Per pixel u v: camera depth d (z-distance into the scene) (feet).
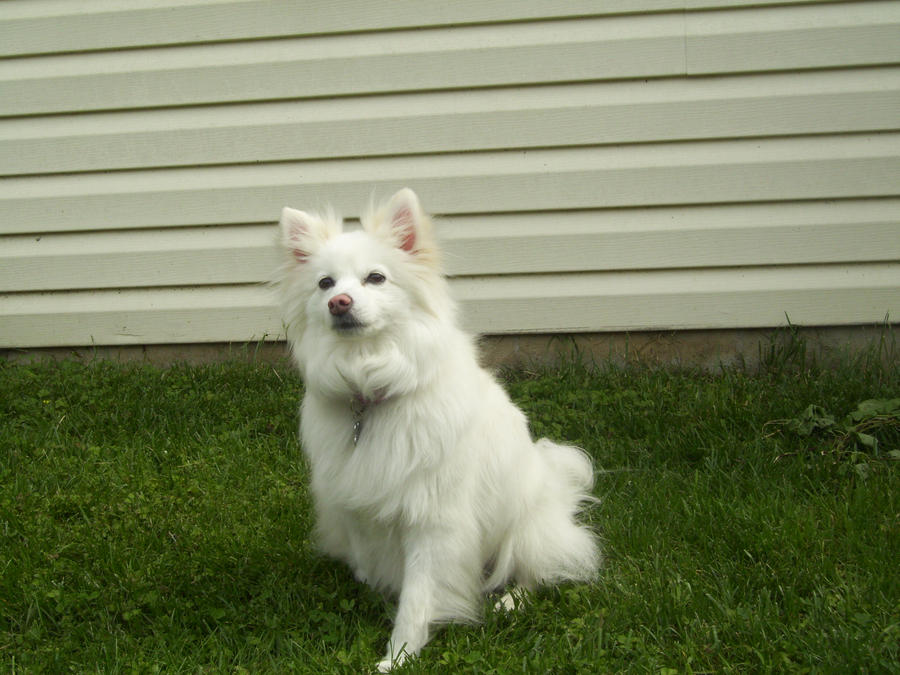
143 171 7.04
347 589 4.96
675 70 6.60
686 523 5.18
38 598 4.75
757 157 6.65
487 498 4.77
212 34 6.84
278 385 6.82
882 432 5.80
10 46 6.98
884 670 4.17
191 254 7.08
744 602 4.60
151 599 4.78
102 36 6.91
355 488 4.64
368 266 4.70
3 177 7.14
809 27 6.50
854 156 6.59
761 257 6.73
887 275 6.68
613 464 5.86
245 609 4.78
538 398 6.59
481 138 6.79
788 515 5.12
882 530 4.99
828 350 6.81
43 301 7.24
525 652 4.48
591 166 6.75
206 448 6.03
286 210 4.92
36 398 6.62
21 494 5.49
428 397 4.65
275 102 6.88
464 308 6.96
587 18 6.62
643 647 4.41
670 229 6.76
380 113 6.82
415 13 6.70
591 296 6.88
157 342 7.20
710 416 6.10
